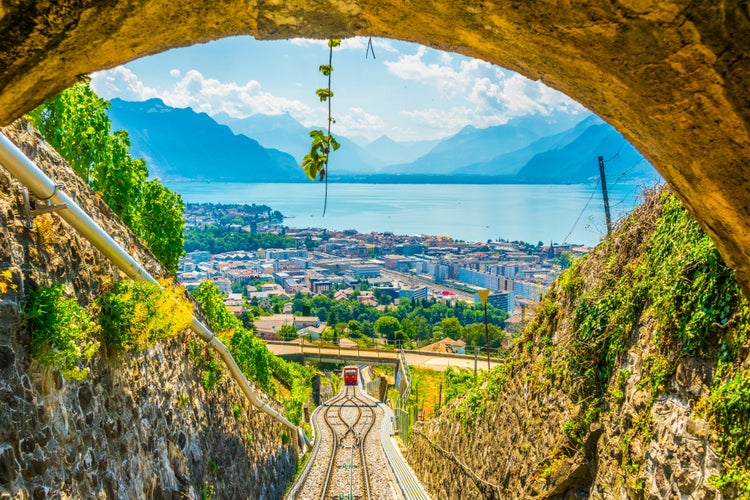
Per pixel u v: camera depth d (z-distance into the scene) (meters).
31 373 6.36
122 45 2.52
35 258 6.92
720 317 5.87
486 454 13.29
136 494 8.62
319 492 20.94
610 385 8.16
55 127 13.36
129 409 8.92
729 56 2.14
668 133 2.57
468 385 27.41
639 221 8.52
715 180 2.62
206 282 24.31
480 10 2.33
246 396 16.83
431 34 2.60
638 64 2.31
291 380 44.94
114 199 16.05
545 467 9.29
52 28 2.33
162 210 20.14
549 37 2.36
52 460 6.48
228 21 2.51
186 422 11.41
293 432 24.42
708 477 5.45
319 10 2.45
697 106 2.37
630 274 8.34
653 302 7.44
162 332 9.47
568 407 9.16
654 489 6.32
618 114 2.70
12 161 6.40
